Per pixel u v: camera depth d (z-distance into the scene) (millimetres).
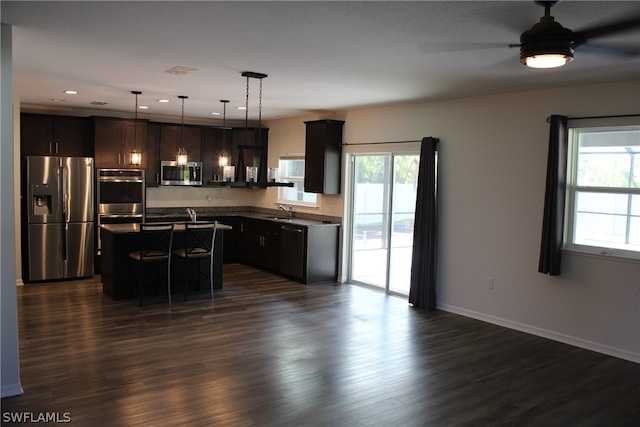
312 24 3195
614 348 4652
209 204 9445
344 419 3258
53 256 7145
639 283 4496
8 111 3346
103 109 7977
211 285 6383
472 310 5836
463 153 5879
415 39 3467
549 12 2746
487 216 5652
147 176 8305
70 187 7215
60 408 3289
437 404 3531
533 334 5238
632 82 4508
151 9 2992
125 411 3268
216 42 3693
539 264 5031
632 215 4613
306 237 7324
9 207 3387
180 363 4137
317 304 6219
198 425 3115
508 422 3303
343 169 7551
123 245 6152
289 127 8648
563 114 4965
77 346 4473
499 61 4016
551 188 4895
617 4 2691
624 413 3480
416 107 6430
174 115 8672
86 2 2891
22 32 3516
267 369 4066
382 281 7160
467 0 2693
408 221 6738
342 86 5320
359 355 4461
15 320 3459
